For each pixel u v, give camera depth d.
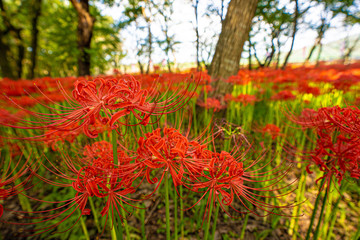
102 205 0.55
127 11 2.25
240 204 0.61
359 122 0.25
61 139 0.32
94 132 0.21
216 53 1.05
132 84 0.23
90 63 2.22
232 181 0.25
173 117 0.71
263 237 0.52
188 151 0.25
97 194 0.23
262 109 1.18
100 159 0.26
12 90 0.53
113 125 0.22
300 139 0.79
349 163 0.26
